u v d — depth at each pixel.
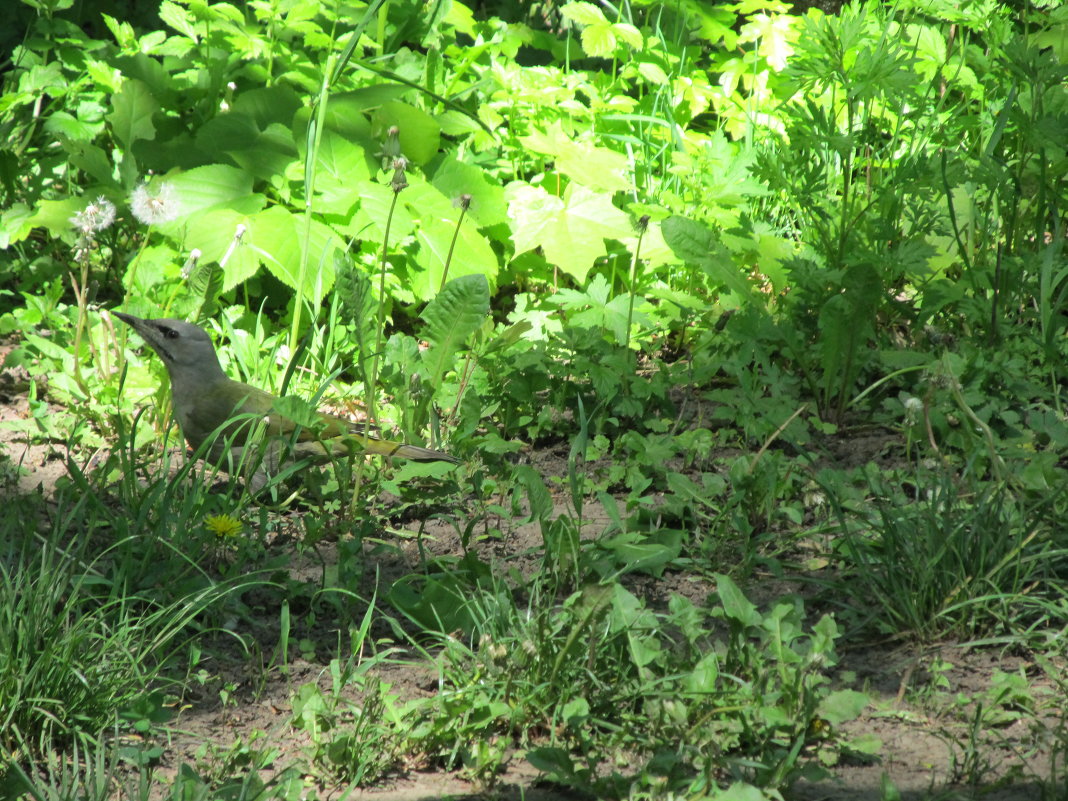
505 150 15.12
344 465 9.38
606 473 9.89
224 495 9.41
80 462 10.19
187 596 7.36
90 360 11.87
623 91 17.38
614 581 7.09
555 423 10.80
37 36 16.91
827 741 6.25
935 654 7.20
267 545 8.88
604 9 19.53
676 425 10.59
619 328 11.95
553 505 9.22
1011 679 6.67
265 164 12.95
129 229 13.79
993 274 11.98
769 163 11.62
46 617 6.77
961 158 12.58
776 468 8.80
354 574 8.16
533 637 6.70
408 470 9.22
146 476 9.00
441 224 12.97
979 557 7.58
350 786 5.95
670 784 5.69
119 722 6.44
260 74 15.16
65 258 13.99
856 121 14.40
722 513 8.56
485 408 10.55
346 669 6.70
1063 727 6.26
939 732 6.39
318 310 11.61
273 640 7.56
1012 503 8.34
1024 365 10.66
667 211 12.62
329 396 11.63
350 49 11.71
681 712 6.00
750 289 11.27
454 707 6.33
